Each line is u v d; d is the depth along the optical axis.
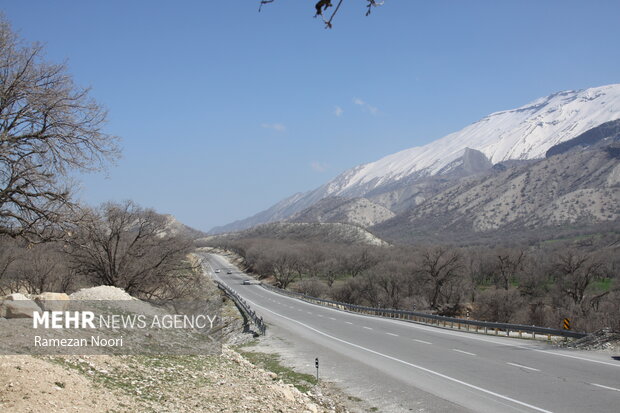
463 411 11.97
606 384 13.95
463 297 78.75
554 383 14.32
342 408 13.09
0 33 10.52
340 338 27.33
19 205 10.89
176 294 38.06
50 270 40.09
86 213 11.88
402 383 15.33
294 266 108.81
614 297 64.50
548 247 136.25
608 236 139.88
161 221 38.72
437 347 22.86
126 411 8.89
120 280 34.78
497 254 91.69
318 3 4.93
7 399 7.93
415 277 80.69
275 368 18.88
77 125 11.55
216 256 189.62
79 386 9.41
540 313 63.78
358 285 85.81
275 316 43.41
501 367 17.19
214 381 12.78
